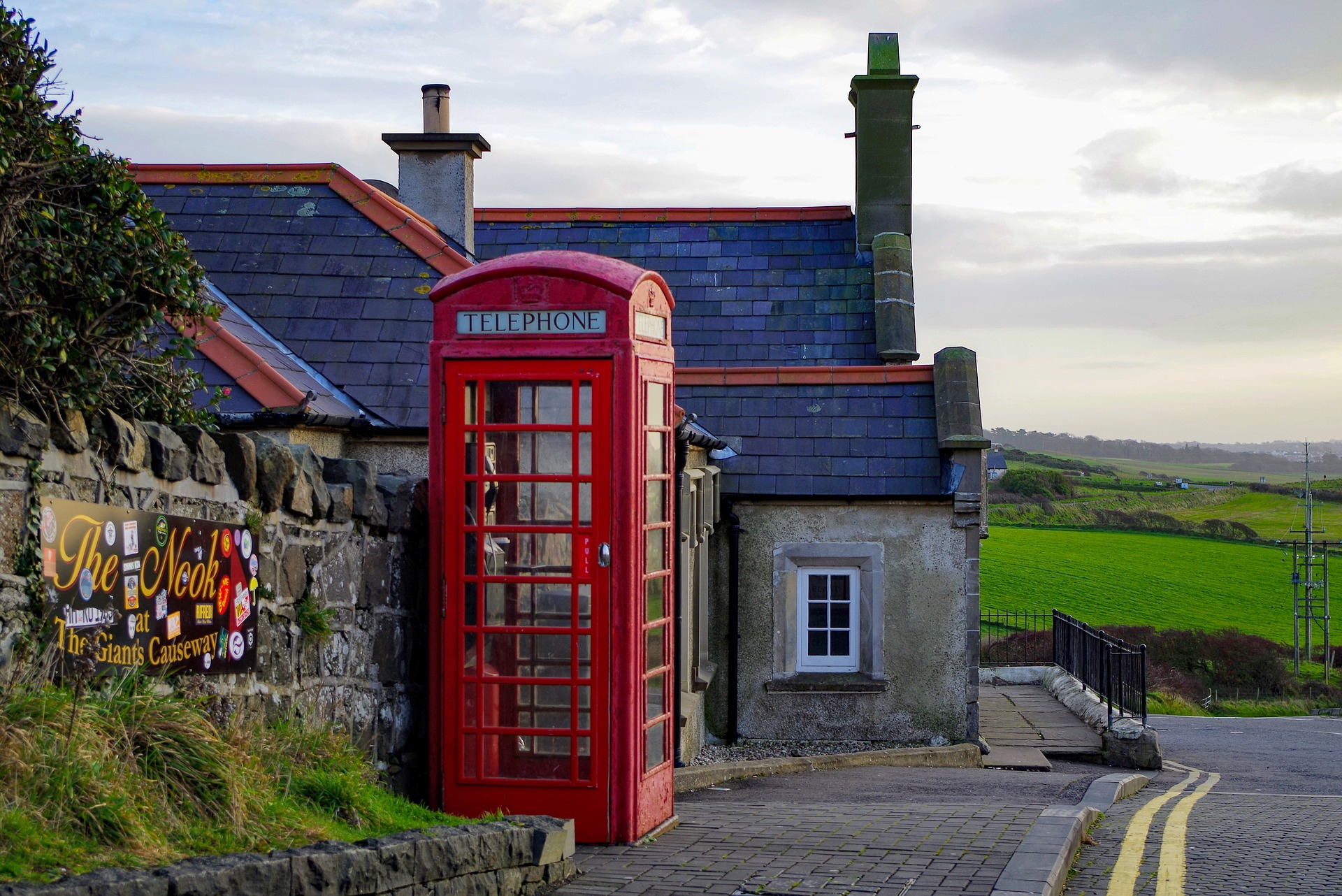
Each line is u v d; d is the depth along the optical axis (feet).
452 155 49.06
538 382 24.04
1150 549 214.28
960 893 19.75
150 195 42.32
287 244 40.32
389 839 16.88
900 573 46.93
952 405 47.70
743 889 20.12
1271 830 29.53
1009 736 52.01
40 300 17.87
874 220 58.80
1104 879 23.07
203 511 19.39
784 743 46.47
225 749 17.04
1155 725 84.79
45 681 15.21
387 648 24.93
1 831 12.81
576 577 23.94
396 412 34.47
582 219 62.75
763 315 56.49
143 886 12.66
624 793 23.71
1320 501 324.60
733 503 47.09
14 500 15.33
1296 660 139.64
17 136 18.24
